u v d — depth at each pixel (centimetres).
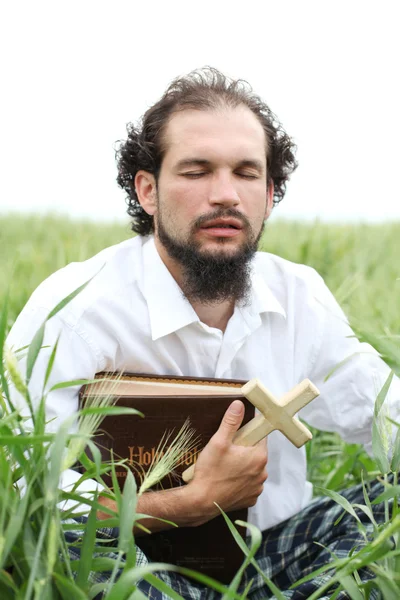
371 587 206
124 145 321
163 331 271
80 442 170
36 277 596
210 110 263
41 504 167
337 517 276
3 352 178
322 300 306
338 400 303
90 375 269
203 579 165
